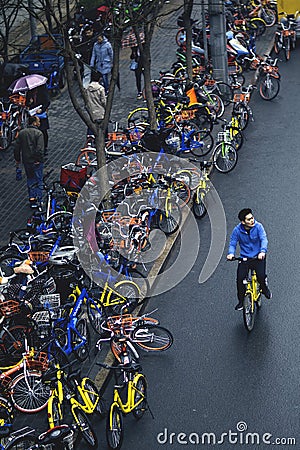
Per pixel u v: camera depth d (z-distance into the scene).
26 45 34.25
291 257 22.08
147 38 27.00
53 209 22.88
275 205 25.30
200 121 30.30
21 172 27.94
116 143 27.17
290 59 39.62
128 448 15.55
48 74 34.03
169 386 17.27
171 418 16.33
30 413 16.41
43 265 19.86
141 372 17.72
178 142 27.48
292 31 39.78
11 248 21.12
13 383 16.41
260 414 16.33
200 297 20.55
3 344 17.48
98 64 33.91
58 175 27.88
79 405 15.23
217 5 33.06
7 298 17.94
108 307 19.12
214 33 33.50
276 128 31.42
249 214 18.67
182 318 19.70
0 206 25.78
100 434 15.77
